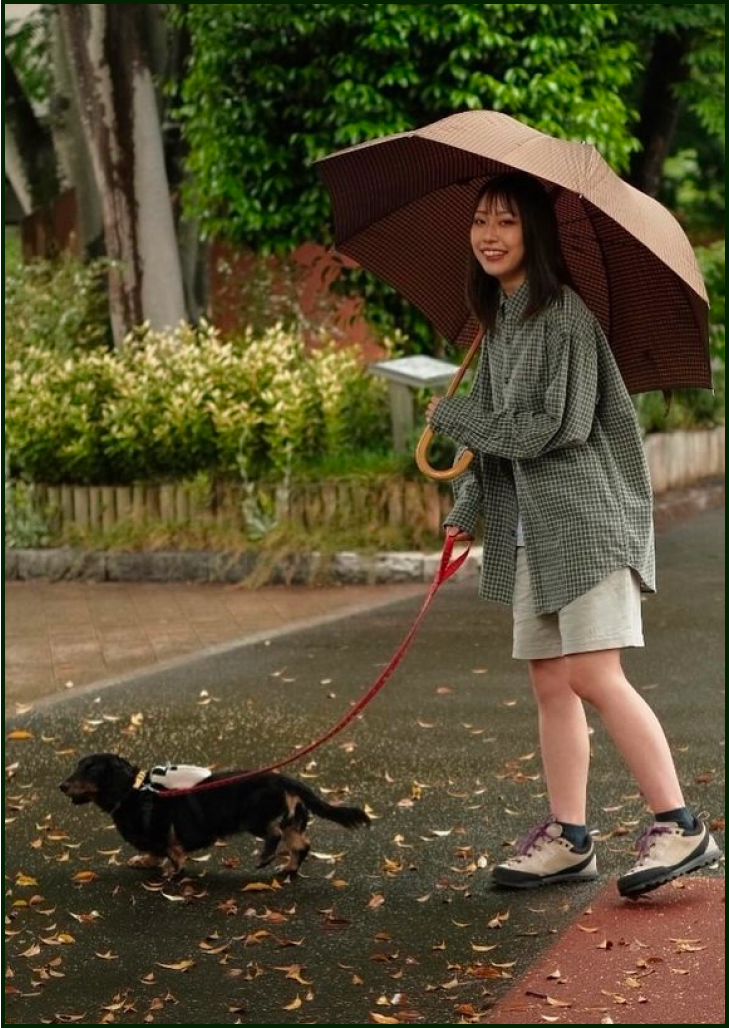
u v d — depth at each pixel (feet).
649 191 70.08
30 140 73.20
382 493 46.83
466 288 20.43
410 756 27.07
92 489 49.70
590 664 19.62
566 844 20.49
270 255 58.18
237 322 63.62
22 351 55.42
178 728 29.66
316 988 17.29
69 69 64.95
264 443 48.80
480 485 20.77
